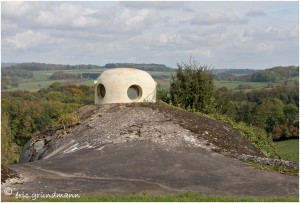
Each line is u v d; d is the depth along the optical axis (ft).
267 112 209.56
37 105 202.69
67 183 53.88
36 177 56.65
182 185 53.01
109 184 53.52
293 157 132.87
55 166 63.00
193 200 43.65
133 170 59.31
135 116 79.97
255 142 86.69
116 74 90.63
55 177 57.06
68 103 216.95
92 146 71.87
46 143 82.02
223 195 48.39
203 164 61.31
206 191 50.55
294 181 54.70
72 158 66.54
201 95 107.34
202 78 108.37
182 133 73.31
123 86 89.56
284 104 225.15
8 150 163.53
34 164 65.10
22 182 53.93
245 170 59.21
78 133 78.89
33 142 84.94
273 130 202.59
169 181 54.70
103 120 80.89
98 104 90.53
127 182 54.39
